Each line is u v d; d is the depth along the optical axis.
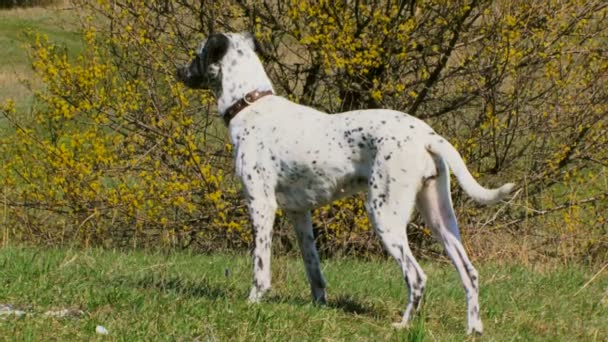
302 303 8.37
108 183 15.73
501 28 13.99
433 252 14.90
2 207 15.27
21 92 28.62
